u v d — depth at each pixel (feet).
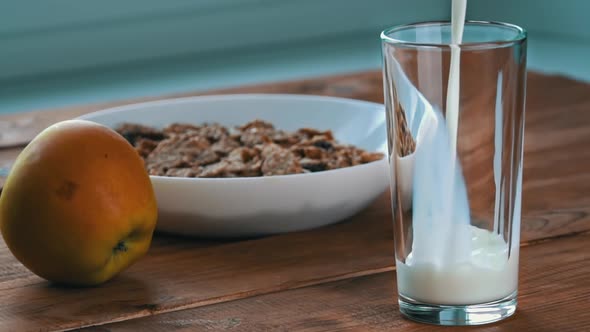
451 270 2.22
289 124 3.34
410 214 2.24
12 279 2.52
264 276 2.48
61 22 10.16
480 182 2.22
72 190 2.37
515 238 2.26
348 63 10.13
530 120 3.54
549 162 3.14
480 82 2.18
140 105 3.31
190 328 2.26
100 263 2.41
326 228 2.75
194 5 10.85
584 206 2.80
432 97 2.18
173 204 2.64
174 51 10.88
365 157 2.91
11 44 9.99
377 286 2.41
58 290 2.46
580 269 2.46
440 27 2.33
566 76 4.19
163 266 2.55
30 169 2.39
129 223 2.42
